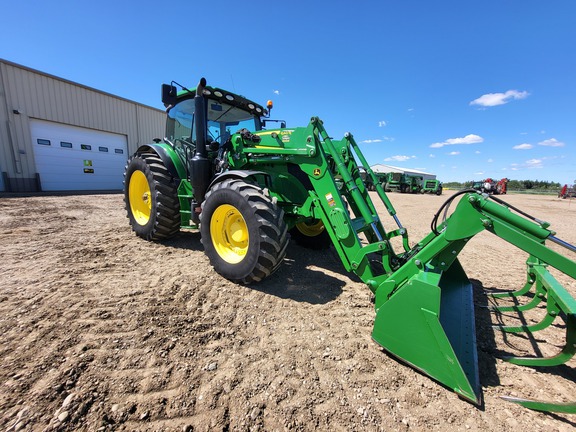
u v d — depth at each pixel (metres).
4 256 3.52
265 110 4.78
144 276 3.07
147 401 1.51
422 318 1.78
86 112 13.88
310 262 3.83
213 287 2.89
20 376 1.61
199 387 1.63
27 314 2.23
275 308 2.58
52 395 1.50
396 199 17.48
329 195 2.72
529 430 1.47
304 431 1.41
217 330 2.19
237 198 2.84
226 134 4.38
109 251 3.87
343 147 3.27
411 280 1.85
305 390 1.66
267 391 1.64
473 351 1.99
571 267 1.55
